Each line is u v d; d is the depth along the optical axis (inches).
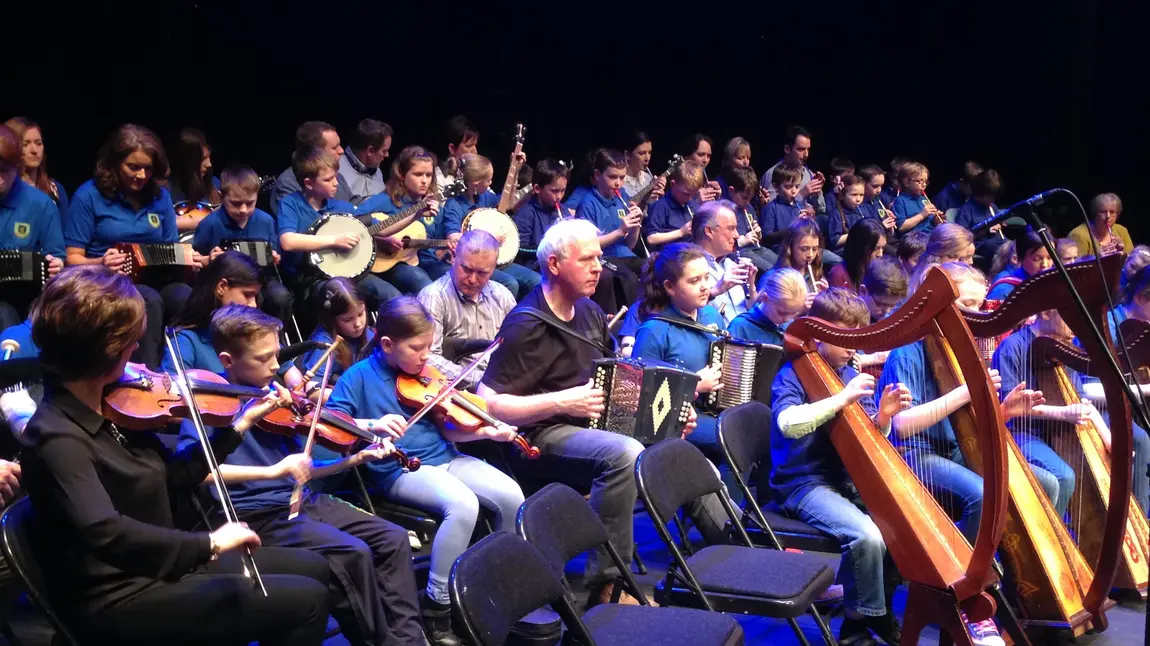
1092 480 159.5
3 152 173.6
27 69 257.1
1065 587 141.1
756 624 153.7
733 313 222.5
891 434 148.6
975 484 144.9
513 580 102.3
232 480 116.6
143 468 101.7
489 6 355.3
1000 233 345.4
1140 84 415.5
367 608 123.0
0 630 120.9
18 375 128.1
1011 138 425.4
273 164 307.6
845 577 140.6
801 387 144.6
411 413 144.3
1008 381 162.1
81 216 188.7
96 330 95.3
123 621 98.6
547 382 152.9
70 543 97.3
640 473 127.9
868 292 203.3
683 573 126.7
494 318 184.2
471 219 233.5
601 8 381.1
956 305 118.1
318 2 313.9
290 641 105.0
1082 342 124.1
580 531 117.7
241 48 297.4
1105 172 425.1
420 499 139.2
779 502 149.9
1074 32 407.2
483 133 361.4
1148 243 422.0
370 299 211.3
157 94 279.0
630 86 393.1
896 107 428.1
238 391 115.2
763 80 414.9
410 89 339.6
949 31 423.8
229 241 194.9
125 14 271.1
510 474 154.9
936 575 126.3
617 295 247.6
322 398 124.7
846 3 417.4
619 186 276.8
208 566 112.1
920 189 352.2
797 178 315.9
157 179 195.0
